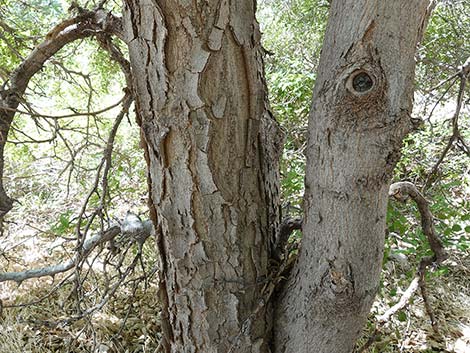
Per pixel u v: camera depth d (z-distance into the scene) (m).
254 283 0.92
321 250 0.85
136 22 0.74
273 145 0.98
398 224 1.23
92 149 2.54
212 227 0.85
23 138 2.52
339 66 0.73
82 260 1.27
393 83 0.71
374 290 0.87
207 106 0.77
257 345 0.93
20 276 1.32
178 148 0.79
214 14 0.72
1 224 1.29
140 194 2.31
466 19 2.28
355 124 0.74
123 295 1.94
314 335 0.90
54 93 2.42
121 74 2.42
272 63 2.65
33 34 2.03
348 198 0.79
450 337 1.81
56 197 2.49
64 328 1.77
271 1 3.11
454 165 1.97
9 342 1.68
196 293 0.89
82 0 2.17
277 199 1.01
